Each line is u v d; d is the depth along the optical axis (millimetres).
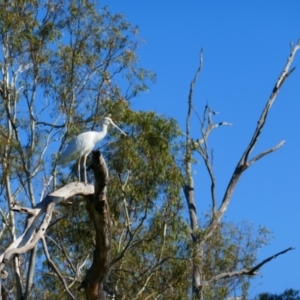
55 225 22312
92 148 17797
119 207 22328
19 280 21922
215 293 27500
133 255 23125
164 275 22781
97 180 12836
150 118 22672
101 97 24109
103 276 13648
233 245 27438
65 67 23938
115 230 22188
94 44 24344
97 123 23344
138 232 23203
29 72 24062
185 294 22562
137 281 22188
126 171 22281
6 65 23828
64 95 23844
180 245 22922
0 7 24000
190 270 24422
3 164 22969
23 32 23875
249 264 28125
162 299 23094
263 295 28750
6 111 23922
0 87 23953
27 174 23125
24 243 11555
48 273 23406
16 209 11836
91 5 24266
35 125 24016
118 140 22516
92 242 22172
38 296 24891
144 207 22375
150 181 22266
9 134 23328
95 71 24266
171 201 22344
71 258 23328
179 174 22406
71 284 22219
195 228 28141
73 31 24203
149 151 22312
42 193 23453
